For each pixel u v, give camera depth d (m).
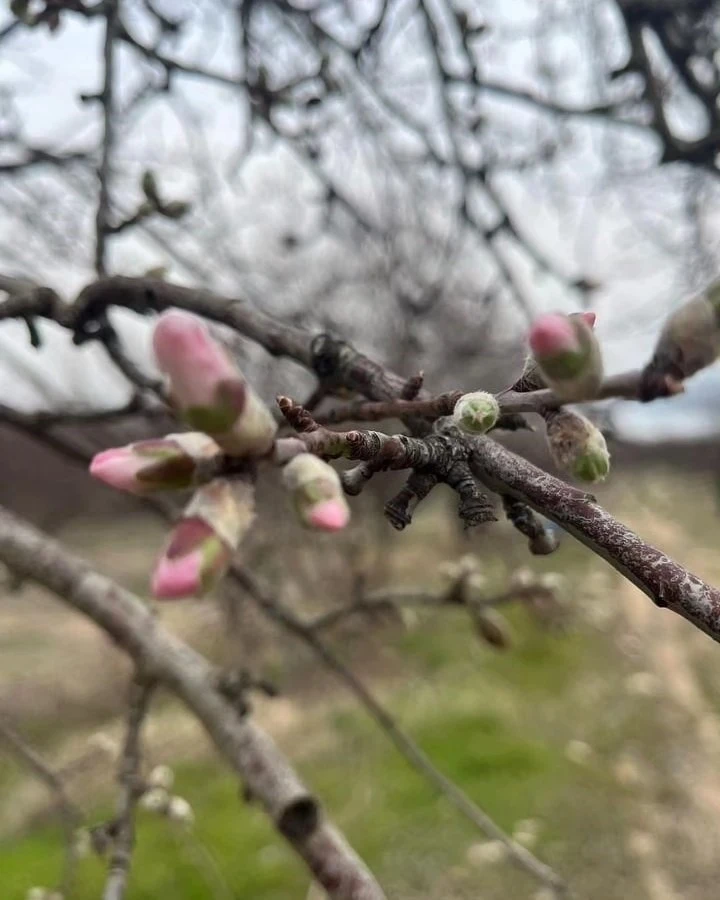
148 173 0.25
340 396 0.20
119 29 0.27
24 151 0.34
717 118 0.31
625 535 0.11
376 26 0.35
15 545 0.28
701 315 0.09
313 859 0.20
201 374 0.09
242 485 0.10
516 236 0.33
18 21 0.27
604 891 0.51
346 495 0.12
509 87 0.34
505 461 0.12
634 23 0.30
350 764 0.64
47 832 0.55
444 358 0.56
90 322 0.22
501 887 0.51
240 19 0.34
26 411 0.30
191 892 0.49
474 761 0.63
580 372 0.09
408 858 0.53
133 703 0.25
